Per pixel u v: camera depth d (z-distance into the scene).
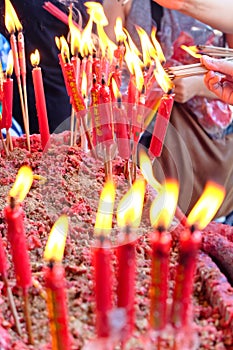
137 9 1.64
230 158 1.74
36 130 1.93
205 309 0.76
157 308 0.60
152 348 0.68
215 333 0.72
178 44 1.64
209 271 0.81
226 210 1.75
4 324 0.73
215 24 1.61
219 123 1.70
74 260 0.88
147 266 0.87
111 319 0.56
